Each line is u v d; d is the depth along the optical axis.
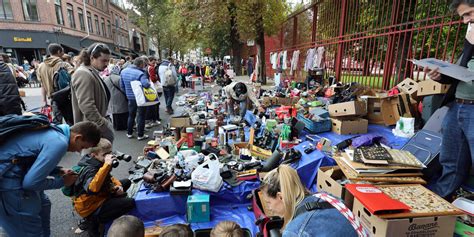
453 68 1.87
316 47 7.75
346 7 6.23
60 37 20.69
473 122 1.88
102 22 28.73
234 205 2.70
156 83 7.80
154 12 30.30
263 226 2.05
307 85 7.06
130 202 2.46
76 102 2.99
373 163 2.36
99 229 2.43
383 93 4.55
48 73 4.39
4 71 3.00
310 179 2.94
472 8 1.69
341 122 3.68
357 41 5.80
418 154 2.59
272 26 10.73
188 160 3.05
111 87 5.73
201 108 6.25
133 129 5.76
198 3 11.73
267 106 5.65
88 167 2.26
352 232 1.06
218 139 4.00
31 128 1.64
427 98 3.52
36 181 1.62
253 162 3.10
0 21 18.00
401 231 1.69
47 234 2.20
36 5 19.16
